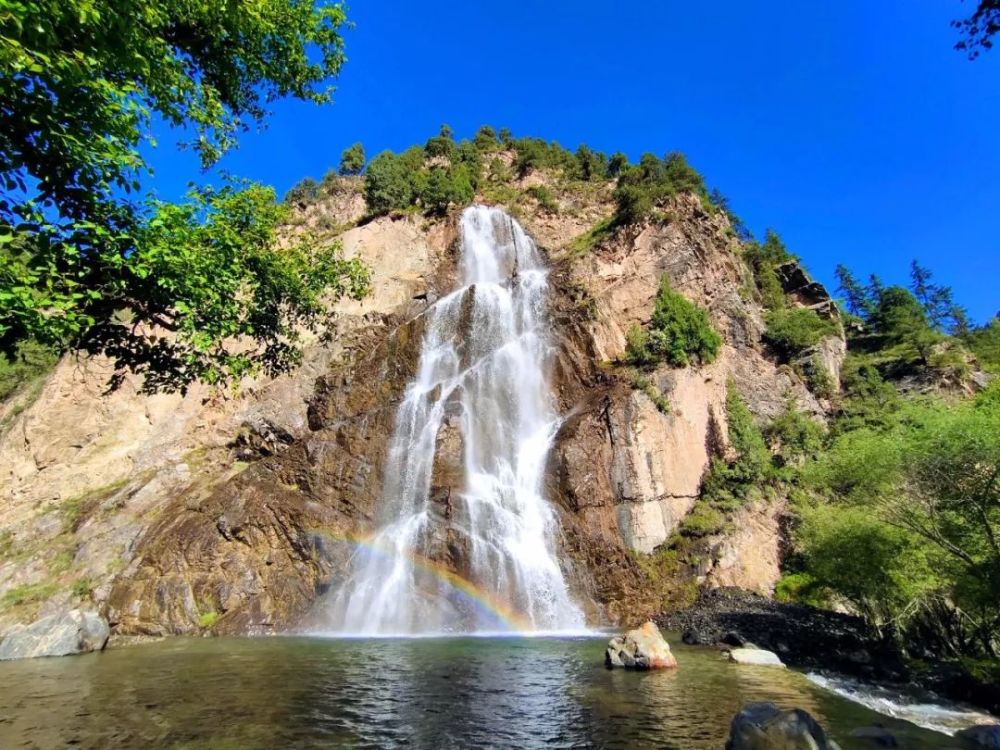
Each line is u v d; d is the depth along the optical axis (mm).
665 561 31203
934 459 17734
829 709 12656
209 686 14156
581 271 46906
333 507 31047
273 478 32250
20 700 12992
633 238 47844
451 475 31828
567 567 29141
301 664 16984
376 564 28734
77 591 27328
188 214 9883
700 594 29594
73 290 8117
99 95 7777
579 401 37969
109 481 38562
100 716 11594
